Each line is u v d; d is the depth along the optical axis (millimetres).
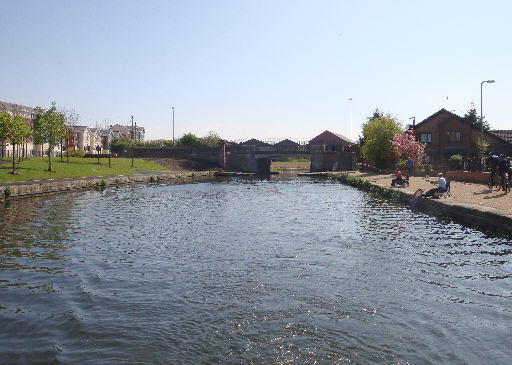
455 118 61000
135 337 8320
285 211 26422
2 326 8820
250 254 14750
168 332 8539
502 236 17406
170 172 70250
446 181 26438
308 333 8492
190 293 10750
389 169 65625
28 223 20922
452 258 13992
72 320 9094
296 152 85688
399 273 12359
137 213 25266
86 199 32469
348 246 15914
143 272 12586
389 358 7539
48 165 49875
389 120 65438
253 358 7547
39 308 9773
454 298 10352
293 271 12625
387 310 9625
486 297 10406
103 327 8758
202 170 80250
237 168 87812
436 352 7734
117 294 10688
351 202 31531
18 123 40719
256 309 9695
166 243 16625
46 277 12070
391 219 22578
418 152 57594
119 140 94312
